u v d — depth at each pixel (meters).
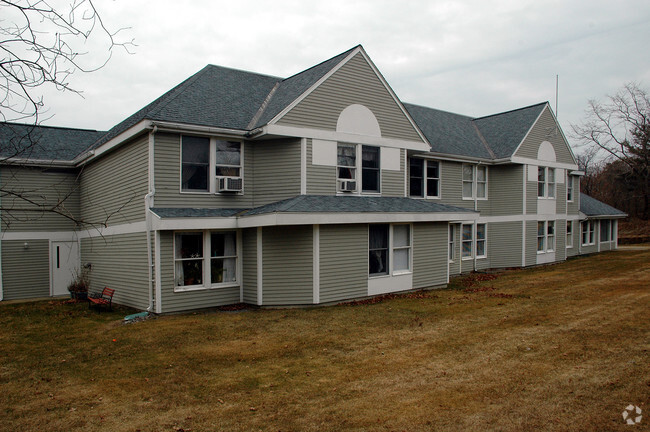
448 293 16.62
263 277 14.28
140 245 14.32
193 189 14.55
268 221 13.03
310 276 14.14
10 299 19.19
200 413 6.73
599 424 6.05
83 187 20.06
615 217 33.84
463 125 26.88
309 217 13.44
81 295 17.41
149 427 6.32
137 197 14.46
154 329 11.64
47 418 6.66
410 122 18.11
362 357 9.22
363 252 15.34
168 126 13.62
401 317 12.61
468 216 18.25
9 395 7.56
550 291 16.33
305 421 6.40
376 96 17.05
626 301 13.84
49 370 8.79
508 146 24.34
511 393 7.18
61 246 20.38
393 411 6.66
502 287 17.84
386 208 15.62
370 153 16.97
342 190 16.05
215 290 14.40
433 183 21.94
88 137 23.12
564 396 6.98
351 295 15.00
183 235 13.99
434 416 6.46
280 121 14.62
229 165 15.20
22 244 19.55
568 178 29.97
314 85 15.38
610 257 28.56
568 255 29.70
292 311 13.61
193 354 9.59
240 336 10.91
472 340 10.20
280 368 8.67
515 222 24.41
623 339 9.80
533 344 9.73
